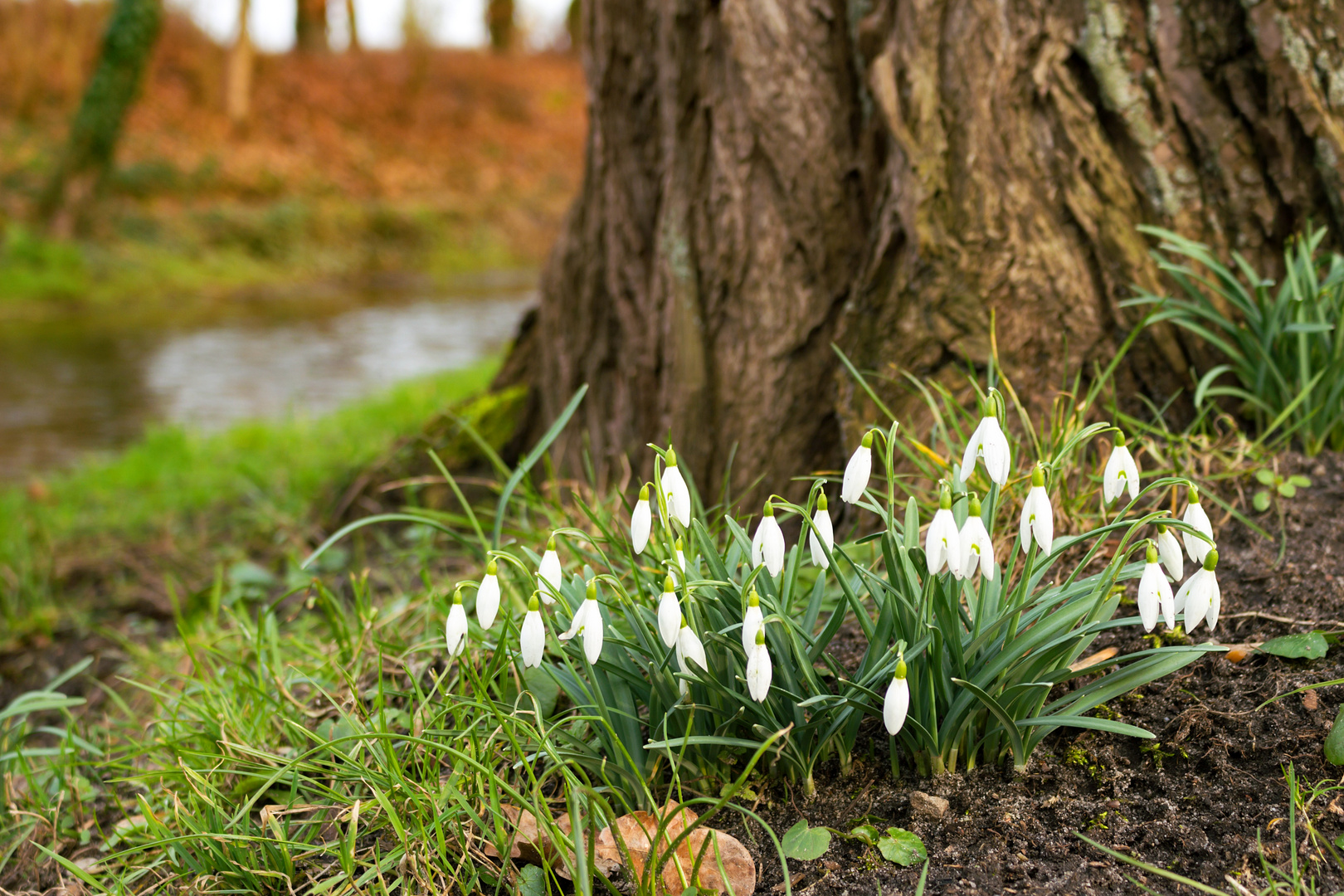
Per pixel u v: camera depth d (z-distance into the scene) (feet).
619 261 4.86
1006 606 3.31
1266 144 4.10
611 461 4.97
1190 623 3.08
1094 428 3.25
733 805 3.21
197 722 3.93
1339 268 3.91
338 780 3.52
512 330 19.74
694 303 4.38
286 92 33.86
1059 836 3.23
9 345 16.90
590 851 3.19
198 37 33.68
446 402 9.47
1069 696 3.32
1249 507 3.84
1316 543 3.69
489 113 38.55
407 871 3.31
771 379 4.30
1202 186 4.14
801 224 4.26
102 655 5.30
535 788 3.24
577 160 38.24
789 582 3.31
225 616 5.11
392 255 29.04
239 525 7.04
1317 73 4.04
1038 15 4.09
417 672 3.82
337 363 16.08
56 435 11.37
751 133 4.26
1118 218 4.13
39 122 26.96
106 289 21.98
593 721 3.36
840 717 3.28
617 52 4.75
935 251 4.08
